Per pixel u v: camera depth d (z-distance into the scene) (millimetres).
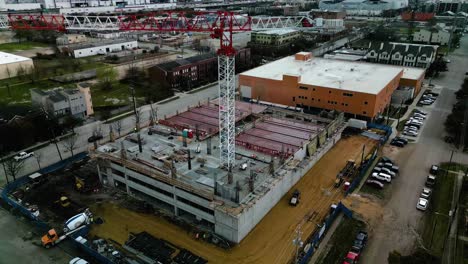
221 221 46750
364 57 134250
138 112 90938
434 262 39656
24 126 71625
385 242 47000
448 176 62125
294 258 44281
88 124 84750
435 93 106875
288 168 55969
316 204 54875
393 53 129375
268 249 45781
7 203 55094
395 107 96188
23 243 47031
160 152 59375
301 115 80188
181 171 53719
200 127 71688
